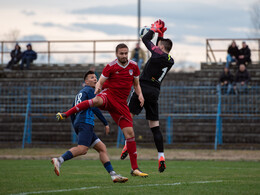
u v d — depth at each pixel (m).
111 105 14.30
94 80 14.76
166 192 12.22
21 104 40.38
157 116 15.99
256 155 29.36
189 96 38.03
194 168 21.70
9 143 36.06
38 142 36.09
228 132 35.34
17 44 48.19
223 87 35.69
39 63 48.88
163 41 15.98
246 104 36.22
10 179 15.99
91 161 26.41
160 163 15.65
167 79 43.66
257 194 11.97
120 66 14.09
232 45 41.25
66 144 35.38
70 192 12.18
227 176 17.33
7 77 45.34
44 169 20.88
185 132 36.06
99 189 12.81
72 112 13.67
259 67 42.69
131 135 14.78
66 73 44.47
